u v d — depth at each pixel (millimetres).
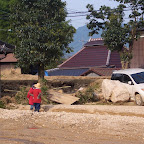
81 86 24906
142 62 28453
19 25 22969
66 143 7383
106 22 27047
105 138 7961
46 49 21656
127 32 26438
